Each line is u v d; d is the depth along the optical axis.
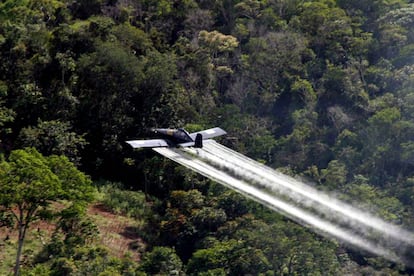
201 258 196.00
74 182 194.88
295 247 195.50
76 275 182.12
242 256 194.25
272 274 191.38
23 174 182.12
